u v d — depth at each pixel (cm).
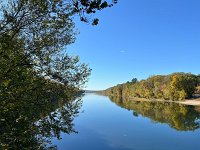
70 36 1358
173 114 7969
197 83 15950
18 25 1165
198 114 7950
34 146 1282
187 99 14438
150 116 7462
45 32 1279
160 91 16412
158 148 3616
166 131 4888
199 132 4766
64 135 4197
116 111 9256
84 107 11312
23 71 1191
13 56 1145
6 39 1057
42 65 1305
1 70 1101
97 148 3541
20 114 1163
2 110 1094
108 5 688
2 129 1120
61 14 1233
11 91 1137
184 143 3916
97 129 5041
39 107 1245
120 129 5081
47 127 1288
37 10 1190
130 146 3712
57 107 1352
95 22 746
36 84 1236
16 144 1192
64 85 1369
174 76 14375
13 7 1177
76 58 1401
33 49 1254
